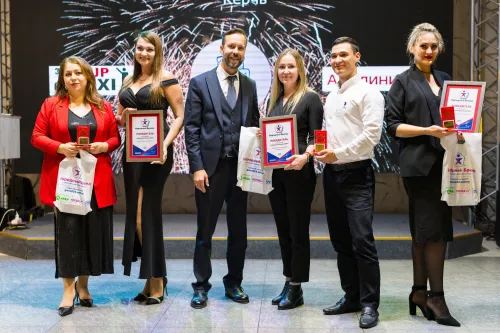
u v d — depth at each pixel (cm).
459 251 482
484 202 581
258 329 301
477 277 413
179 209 622
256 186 325
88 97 343
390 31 568
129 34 580
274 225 538
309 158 323
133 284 396
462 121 294
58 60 584
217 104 336
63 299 334
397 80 314
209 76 342
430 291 313
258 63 579
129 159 330
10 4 582
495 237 534
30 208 595
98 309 338
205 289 346
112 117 351
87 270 338
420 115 303
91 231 338
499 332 295
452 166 294
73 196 328
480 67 561
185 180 620
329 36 573
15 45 584
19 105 586
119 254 475
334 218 327
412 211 312
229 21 578
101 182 340
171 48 581
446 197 294
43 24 582
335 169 312
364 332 296
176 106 348
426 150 300
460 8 589
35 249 478
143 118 329
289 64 324
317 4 572
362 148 300
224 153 336
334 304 346
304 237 330
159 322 313
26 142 588
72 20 582
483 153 579
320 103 330
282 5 576
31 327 305
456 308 338
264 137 317
